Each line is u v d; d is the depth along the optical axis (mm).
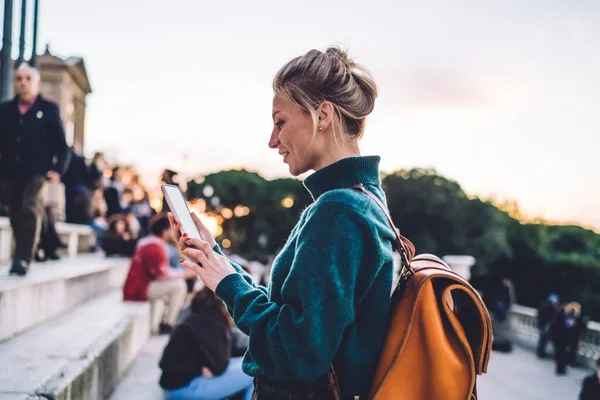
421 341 1276
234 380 3885
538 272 46281
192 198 61375
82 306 6148
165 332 7508
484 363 1296
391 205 49000
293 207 61219
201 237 1552
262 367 1259
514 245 47188
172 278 7227
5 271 5148
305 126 1354
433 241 46750
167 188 1554
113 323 4949
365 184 1342
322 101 1341
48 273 5516
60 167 4922
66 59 20484
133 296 6855
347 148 1393
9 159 4699
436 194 47750
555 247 52188
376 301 1261
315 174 1349
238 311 1324
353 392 1299
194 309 4039
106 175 12352
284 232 60781
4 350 3543
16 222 4926
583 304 44844
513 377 11500
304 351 1163
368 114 1403
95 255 11242
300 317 1179
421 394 1267
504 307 18609
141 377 4902
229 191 61344
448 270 1330
